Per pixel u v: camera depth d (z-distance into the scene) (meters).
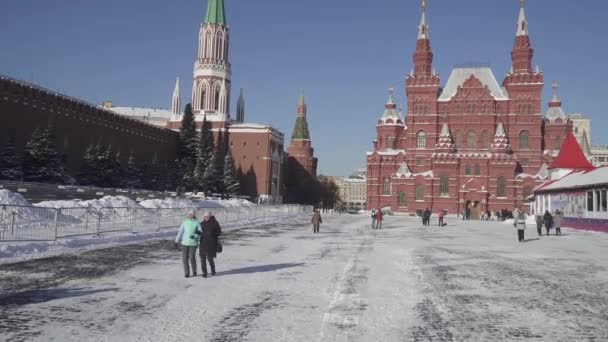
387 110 118.69
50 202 35.47
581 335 10.22
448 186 105.50
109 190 67.94
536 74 106.31
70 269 17.55
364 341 9.64
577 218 51.69
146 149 107.38
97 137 87.94
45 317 11.07
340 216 89.94
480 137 107.81
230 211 47.34
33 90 71.69
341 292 14.45
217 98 144.62
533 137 105.62
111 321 10.88
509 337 10.03
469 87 109.31
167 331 10.16
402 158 111.50
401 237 37.28
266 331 10.25
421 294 14.31
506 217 93.62
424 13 114.75
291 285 15.50
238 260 21.55
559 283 16.33
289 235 36.72
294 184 178.62
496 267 20.16
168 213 35.12
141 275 16.84
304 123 182.62
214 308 12.27
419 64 112.69
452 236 39.34
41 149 65.38
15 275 16.12
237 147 138.88
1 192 32.81
